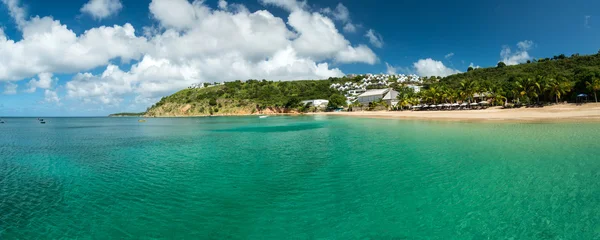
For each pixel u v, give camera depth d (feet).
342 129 176.96
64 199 53.16
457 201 44.86
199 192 54.70
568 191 45.96
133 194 54.90
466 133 117.60
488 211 40.91
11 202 51.83
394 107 424.87
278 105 622.54
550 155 68.85
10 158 100.01
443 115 240.32
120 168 78.74
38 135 208.33
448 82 510.58
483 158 70.28
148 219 43.32
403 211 42.47
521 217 38.60
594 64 323.78
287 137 144.25
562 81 237.86
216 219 42.50
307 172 66.39
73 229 40.73
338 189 53.42
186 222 41.86
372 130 156.35
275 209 45.39
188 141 140.97
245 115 592.60
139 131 230.27
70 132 240.53
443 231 36.27
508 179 53.26
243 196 51.75
